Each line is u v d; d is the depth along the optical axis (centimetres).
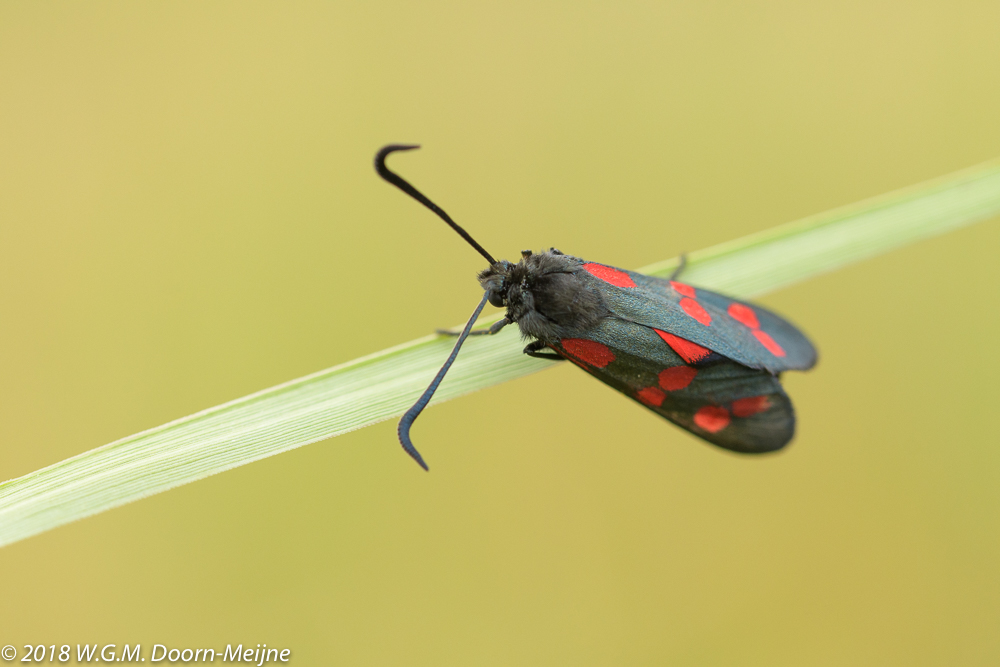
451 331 16
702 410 15
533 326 15
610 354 15
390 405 15
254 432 15
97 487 15
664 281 15
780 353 16
